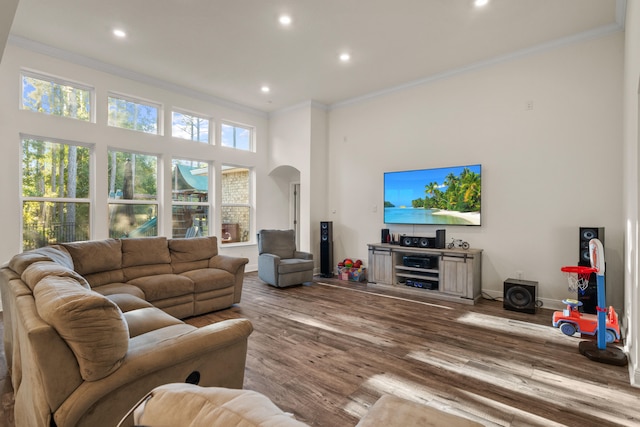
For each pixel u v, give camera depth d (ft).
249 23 12.00
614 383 7.54
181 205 19.01
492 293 14.98
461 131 15.93
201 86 18.25
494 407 6.62
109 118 16.17
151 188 17.80
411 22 11.94
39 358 4.16
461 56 14.61
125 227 16.75
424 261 15.72
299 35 12.85
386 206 18.47
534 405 6.69
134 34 12.78
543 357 8.90
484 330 10.94
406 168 17.92
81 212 15.21
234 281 13.61
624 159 11.58
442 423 3.16
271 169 22.95
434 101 16.84
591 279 11.78
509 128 14.55
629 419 6.25
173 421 2.13
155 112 17.83
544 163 13.73
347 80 17.34
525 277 14.16
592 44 12.66
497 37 13.00
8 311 7.60
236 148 21.47
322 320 11.96
